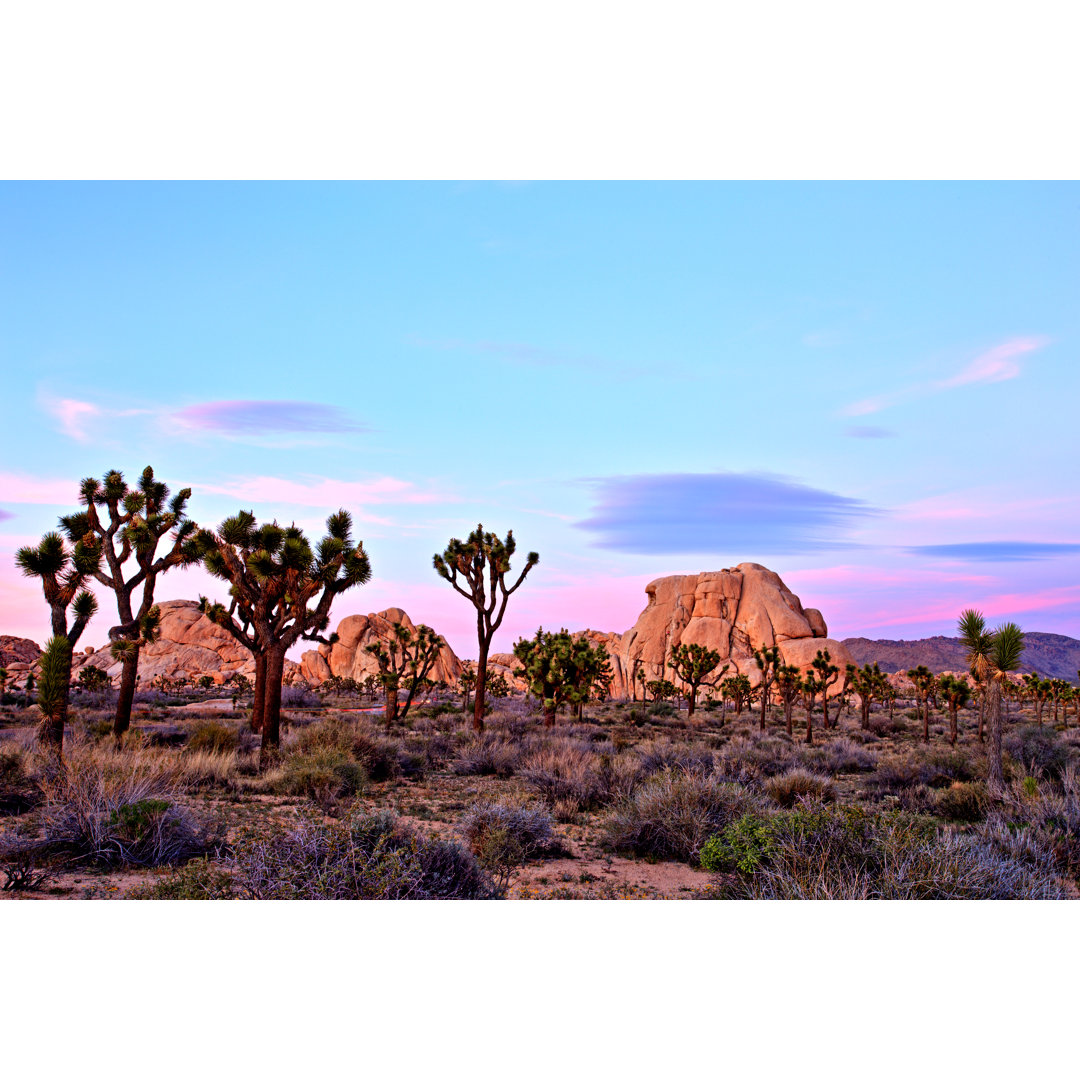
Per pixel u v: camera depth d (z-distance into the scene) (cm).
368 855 647
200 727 2520
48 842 824
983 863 696
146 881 734
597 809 1366
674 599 14225
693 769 1652
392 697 3722
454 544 3041
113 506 2116
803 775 1544
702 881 849
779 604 13500
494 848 910
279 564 1908
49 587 1570
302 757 1585
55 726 1408
